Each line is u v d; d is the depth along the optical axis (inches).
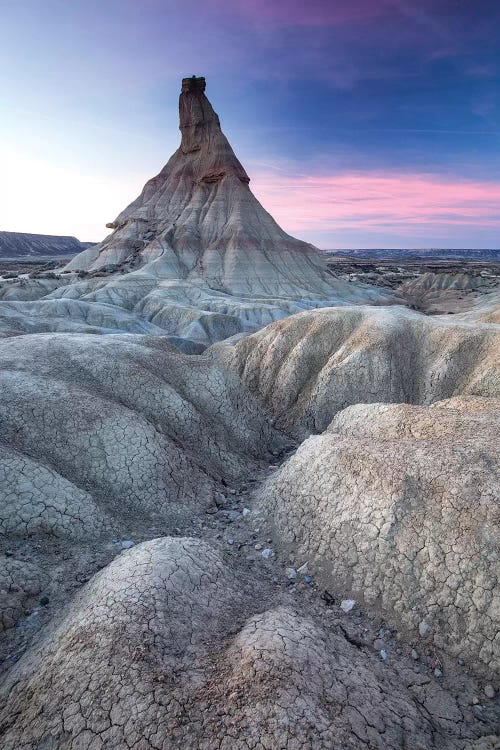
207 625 301.3
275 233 3922.2
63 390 582.2
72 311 2112.5
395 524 368.2
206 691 237.3
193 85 4424.2
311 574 394.6
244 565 413.7
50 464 492.4
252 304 2588.6
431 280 4259.4
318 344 1040.8
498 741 246.7
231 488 591.2
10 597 339.0
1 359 678.5
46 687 249.4
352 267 7293.3
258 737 213.0
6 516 411.8
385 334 960.3
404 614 331.0
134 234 4023.1
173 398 660.7
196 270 3521.2
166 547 362.3
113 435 536.1
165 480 526.3
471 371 857.5
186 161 4552.2
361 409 610.9
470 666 293.1
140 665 249.4
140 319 2209.6
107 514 460.8
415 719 251.0
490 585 309.3
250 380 1091.3
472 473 366.6
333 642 298.2
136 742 213.6
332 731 220.5
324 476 456.1
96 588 326.6
